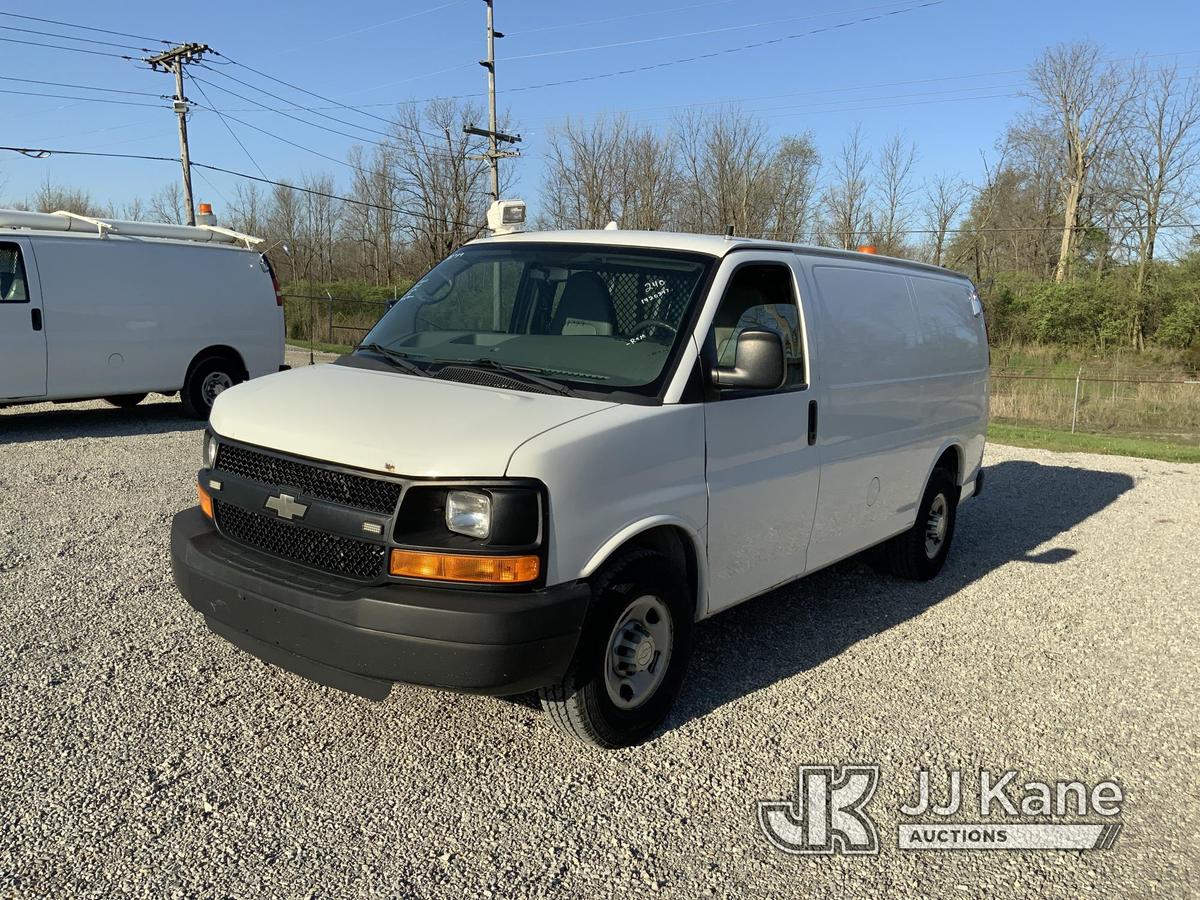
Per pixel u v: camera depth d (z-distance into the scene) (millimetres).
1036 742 4074
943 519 6457
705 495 3949
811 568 4941
